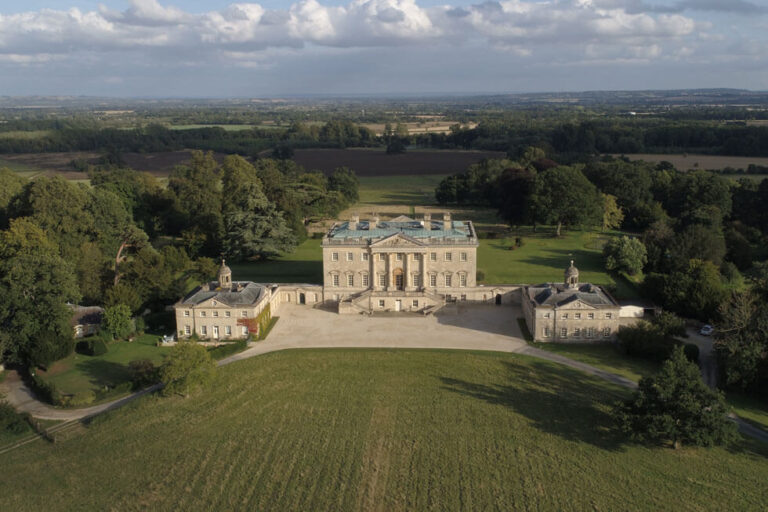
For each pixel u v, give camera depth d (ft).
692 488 238.89
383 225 484.33
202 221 613.11
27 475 252.62
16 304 350.43
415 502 232.53
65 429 287.48
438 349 372.38
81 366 355.97
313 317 433.89
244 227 580.30
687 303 405.59
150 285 434.30
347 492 238.07
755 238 629.51
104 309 404.77
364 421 288.92
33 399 320.70
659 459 257.34
